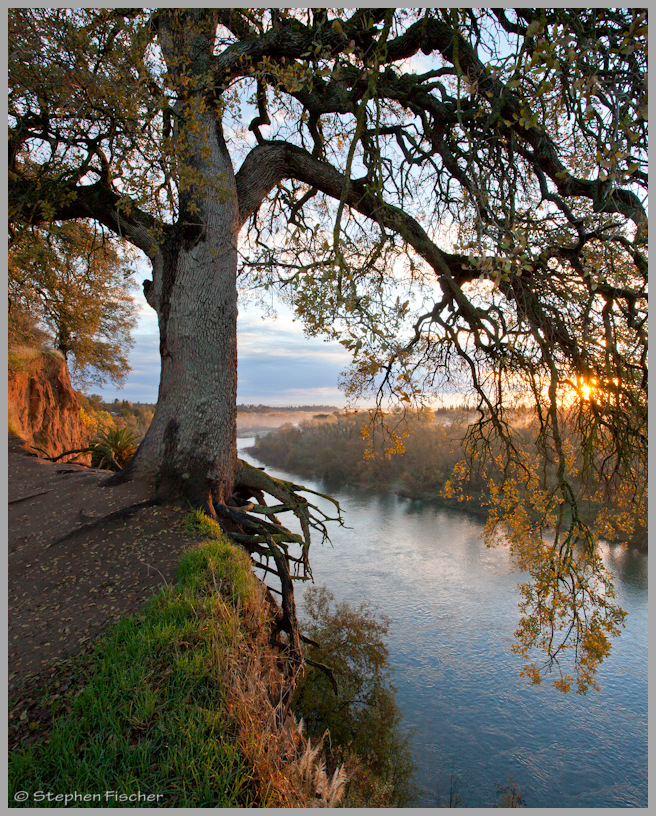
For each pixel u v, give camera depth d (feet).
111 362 86.07
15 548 19.94
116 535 19.99
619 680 51.16
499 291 24.93
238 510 23.48
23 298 34.65
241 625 13.83
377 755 38.78
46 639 13.71
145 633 12.72
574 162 21.74
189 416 23.89
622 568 68.54
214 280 24.81
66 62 18.93
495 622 61.05
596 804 35.99
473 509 109.40
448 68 25.88
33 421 55.57
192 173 20.12
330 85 26.78
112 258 35.86
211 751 9.16
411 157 29.63
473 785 37.91
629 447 24.09
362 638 46.57
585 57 13.12
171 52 25.04
